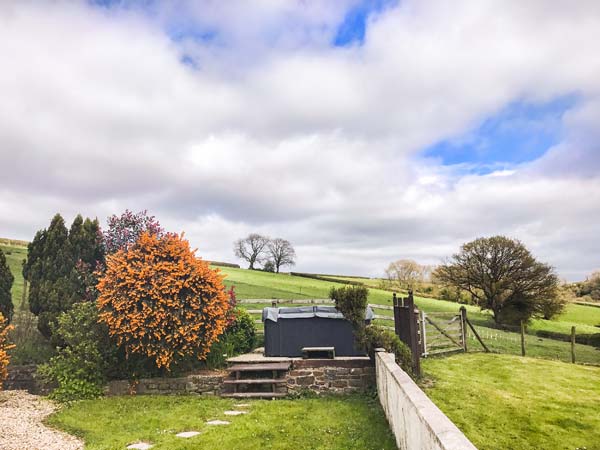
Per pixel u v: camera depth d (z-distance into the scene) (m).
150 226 15.95
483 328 22.03
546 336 22.42
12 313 13.18
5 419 8.16
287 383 9.95
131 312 10.38
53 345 12.01
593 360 14.52
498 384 9.70
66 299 12.73
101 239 14.93
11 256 25.83
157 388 10.47
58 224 13.78
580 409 7.75
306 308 11.62
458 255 29.19
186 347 10.34
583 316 31.80
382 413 7.57
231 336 12.52
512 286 26.34
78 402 9.55
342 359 10.08
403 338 10.77
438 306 30.84
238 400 9.57
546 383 9.88
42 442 6.66
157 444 6.24
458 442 2.79
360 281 44.88
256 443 6.11
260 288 30.86
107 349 10.88
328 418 7.43
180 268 10.79
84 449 6.23
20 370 11.56
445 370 11.19
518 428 6.70
